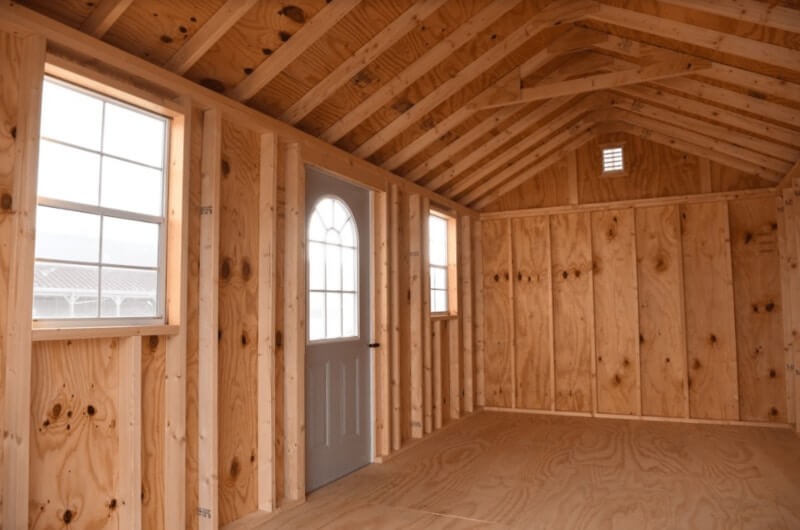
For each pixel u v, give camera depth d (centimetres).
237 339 311
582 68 484
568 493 352
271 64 311
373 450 430
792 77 357
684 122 521
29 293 204
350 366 414
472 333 634
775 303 552
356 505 334
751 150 525
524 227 655
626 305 604
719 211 575
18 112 209
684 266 585
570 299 629
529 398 640
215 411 281
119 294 249
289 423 340
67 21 237
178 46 276
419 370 502
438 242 596
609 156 622
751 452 445
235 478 305
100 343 240
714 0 302
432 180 559
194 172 288
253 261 325
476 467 412
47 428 218
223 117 305
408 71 375
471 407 618
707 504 329
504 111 490
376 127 427
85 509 231
